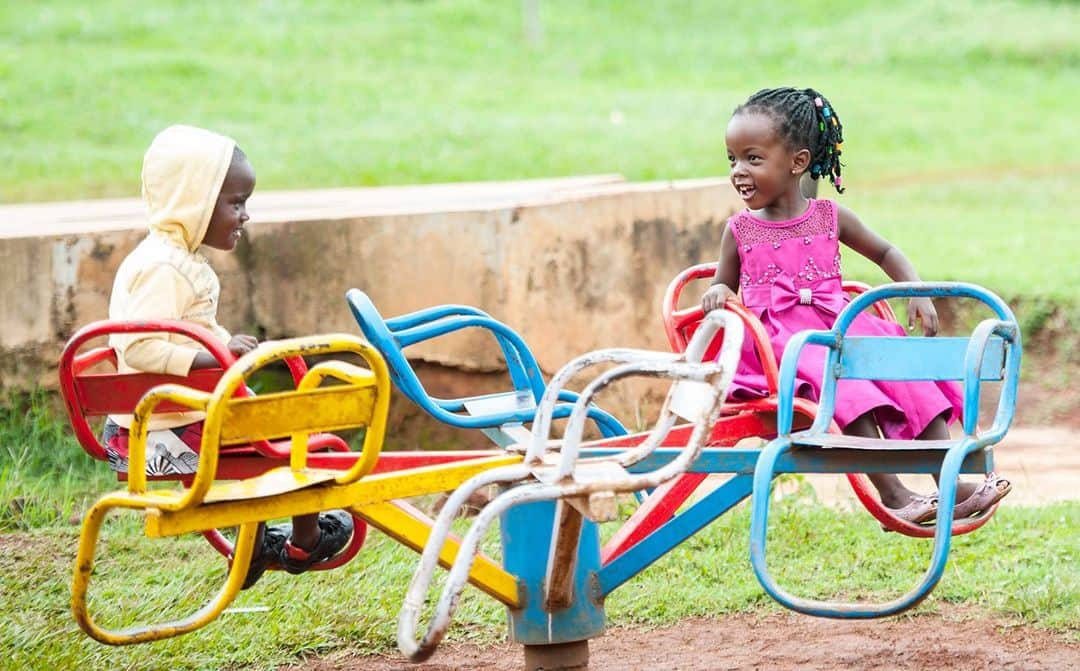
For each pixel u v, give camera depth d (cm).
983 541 1202
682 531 815
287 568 897
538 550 802
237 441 676
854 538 1216
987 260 2323
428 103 4172
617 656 972
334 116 3900
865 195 3300
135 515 1249
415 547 770
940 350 809
